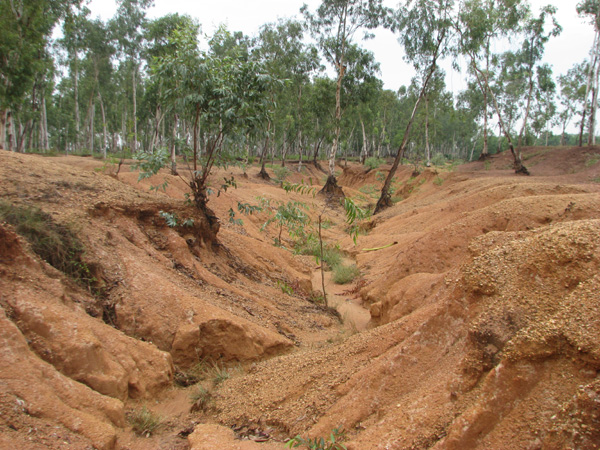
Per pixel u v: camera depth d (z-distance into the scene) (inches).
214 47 394.6
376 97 1958.7
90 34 1547.7
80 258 246.5
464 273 160.6
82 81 1942.7
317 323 355.3
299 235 487.8
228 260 405.4
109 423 158.7
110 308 241.4
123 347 200.5
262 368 240.5
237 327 258.1
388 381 155.3
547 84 1508.4
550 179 908.6
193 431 176.6
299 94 1994.3
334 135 1437.0
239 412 189.9
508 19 1155.9
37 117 1378.0
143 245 305.4
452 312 157.0
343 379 179.2
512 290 141.0
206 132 402.9
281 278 451.8
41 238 236.2
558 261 137.6
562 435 98.0
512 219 389.1
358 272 570.3
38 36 941.8
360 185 1998.0
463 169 1485.0
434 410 128.6
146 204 335.3
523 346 115.7
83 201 298.0
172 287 262.7
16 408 131.0
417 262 417.1
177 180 665.0
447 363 146.7
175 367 231.9
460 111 2018.9
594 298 115.8
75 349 172.6
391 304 326.0
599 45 1400.1
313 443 142.4
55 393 149.8
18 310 171.2
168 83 372.5
